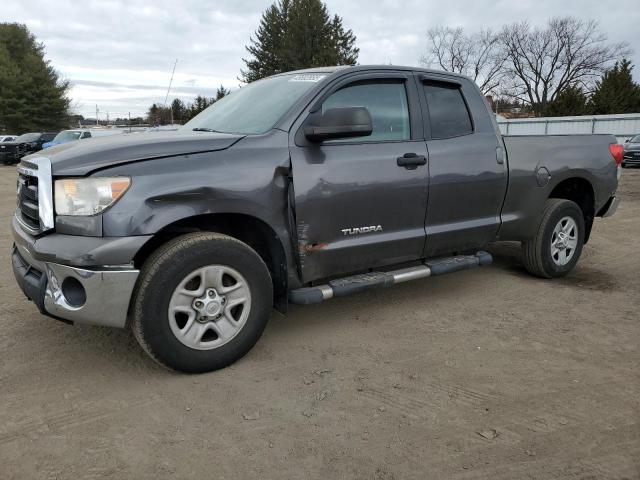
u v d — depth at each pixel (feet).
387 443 8.46
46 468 7.83
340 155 12.04
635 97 135.33
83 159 9.93
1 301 14.94
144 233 9.68
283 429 8.84
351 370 10.95
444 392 10.05
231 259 10.56
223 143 10.91
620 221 29.12
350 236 12.34
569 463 7.98
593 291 16.26
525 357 11.58
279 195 11.23
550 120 107.86
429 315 14.14
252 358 11.49
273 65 161.17
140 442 8.46
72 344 12.09
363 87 12.84
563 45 184.75
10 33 199.82
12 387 10.15
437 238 13.85
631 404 9.62
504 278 17.58
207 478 7.65
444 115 14.23
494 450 8.27
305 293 11.76
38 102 182.80
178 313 10.34
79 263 9.47
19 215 11.75
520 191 15.57
